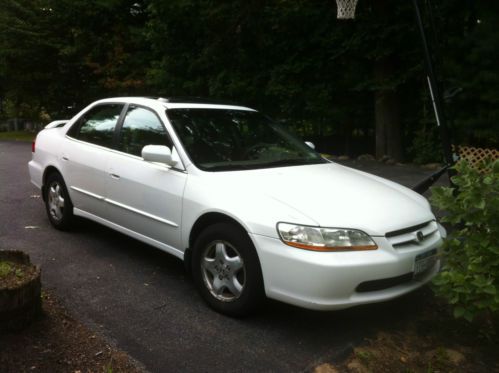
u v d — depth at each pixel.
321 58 14.59
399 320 3.67
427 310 3.84
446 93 6.04
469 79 11.54
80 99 23.62
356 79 14.41
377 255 3.26
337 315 3.72
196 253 3.82
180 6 14.12
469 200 3.05
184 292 4.07
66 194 5.46
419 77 13.17
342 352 3.18
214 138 4.42
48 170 5.73
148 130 4.57
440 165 12.53
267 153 4.55
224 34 14.34
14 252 3.28
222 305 3.63
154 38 15.77
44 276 4.27
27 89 24.39
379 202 3.68
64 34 21.88
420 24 5.77
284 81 14.85
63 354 2.91
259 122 5.03
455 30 12.30
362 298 3.23
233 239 3.51
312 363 3.04
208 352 3.12
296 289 3.21
